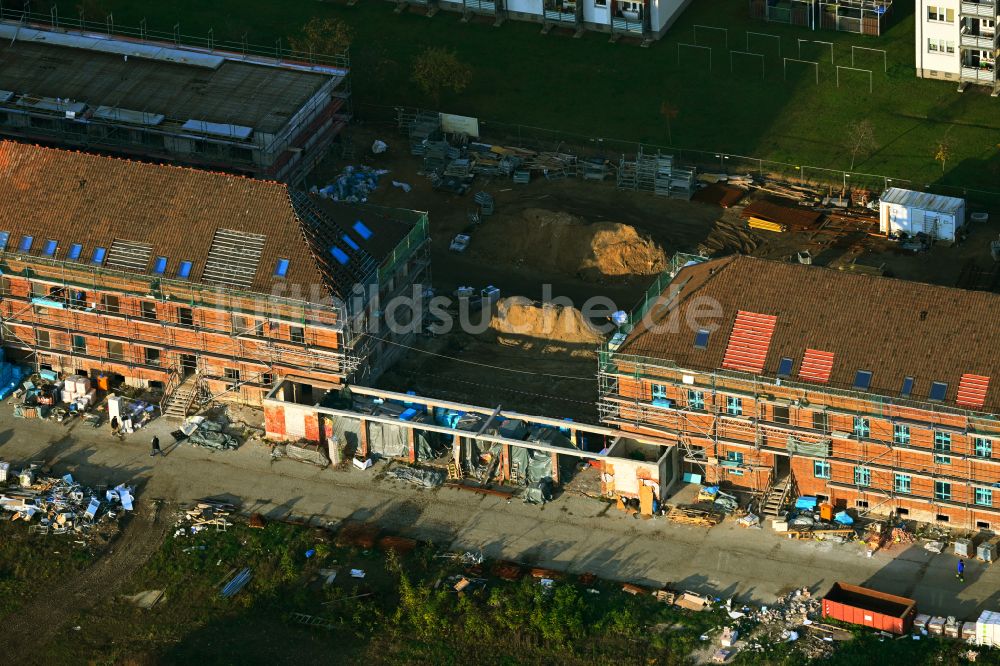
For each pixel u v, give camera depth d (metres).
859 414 135.00
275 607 134.62
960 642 127.44
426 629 131.50
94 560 140.25
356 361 149.88
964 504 135.75
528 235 174.62
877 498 138.38
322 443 150.00
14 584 138.50
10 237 154.88
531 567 136.62
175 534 141.88
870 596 130.38
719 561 136.25
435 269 173.50
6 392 157.75
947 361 133.75
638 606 132.38
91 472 148.88
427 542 139.50
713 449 141.38
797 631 129.38
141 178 154.38
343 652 130.50
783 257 173.00
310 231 151.12
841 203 179.75
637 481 141.12
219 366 154.12
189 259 151.00
